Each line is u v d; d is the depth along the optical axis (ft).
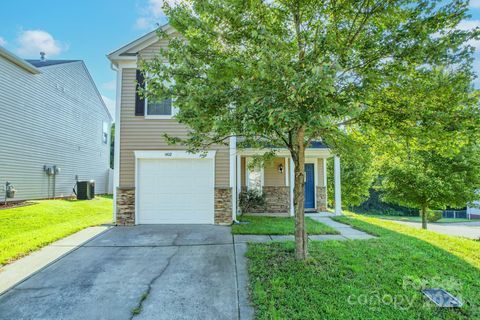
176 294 12.95
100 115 66.90
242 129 12.50
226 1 13.25
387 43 13.30
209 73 13.28
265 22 14.29
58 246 20.17
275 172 41.11
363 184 67.56
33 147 43.47
